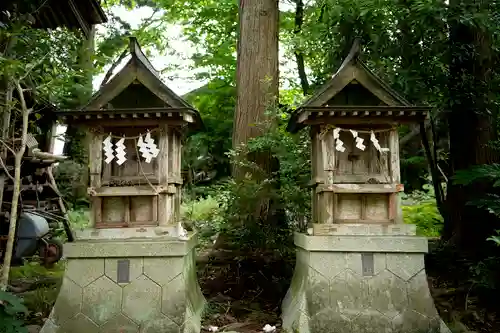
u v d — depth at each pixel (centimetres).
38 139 738
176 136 430
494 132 580
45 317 422
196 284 474
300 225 579
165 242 381
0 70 382
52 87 452
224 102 1023
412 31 543
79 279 379
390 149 402
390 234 396
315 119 394
